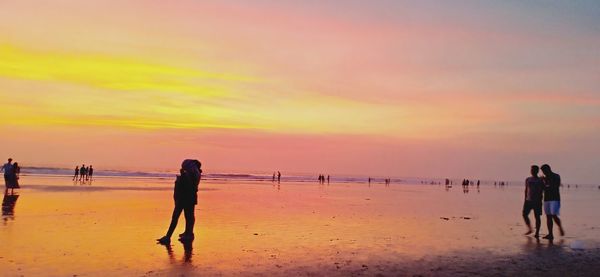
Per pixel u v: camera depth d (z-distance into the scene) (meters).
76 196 24.08
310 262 9.00
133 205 20.00
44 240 10.35
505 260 9.71
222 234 12.47
